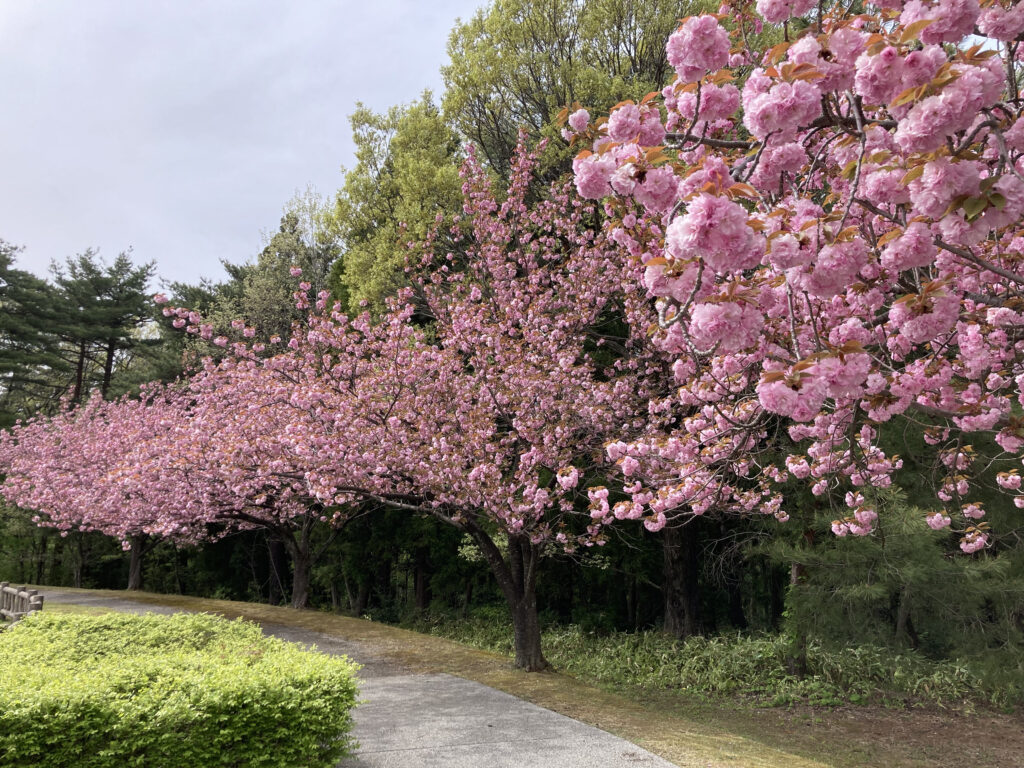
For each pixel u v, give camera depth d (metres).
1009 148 3.13
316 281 24.30
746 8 4.31
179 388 21.11
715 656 11.55
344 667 5.79
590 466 10.32
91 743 4.56
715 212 2.33
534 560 10.17
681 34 2.82
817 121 3.24
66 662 5.87
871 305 4.14
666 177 2.72
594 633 15.09
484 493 9.34
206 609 16.19
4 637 7.18
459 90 14.59
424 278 13.37
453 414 10.04
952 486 5.63
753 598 15.92
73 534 25.14
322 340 10.44
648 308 10.48
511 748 6.22
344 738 5.54
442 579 19.47
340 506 17.56
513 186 12.08
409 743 6.36
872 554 8.49
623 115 2.92
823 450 6.22
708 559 14.82
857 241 2.84
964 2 2.51
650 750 6.23
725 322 2.62
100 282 31.06
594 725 7.07
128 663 5.45
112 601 17.64
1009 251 4.44
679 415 10.40
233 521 16.89
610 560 14.58
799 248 2.82
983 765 7.51
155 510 14.11
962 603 8.66
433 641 12.39
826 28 3.19
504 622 17.12
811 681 10.33
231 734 4.92
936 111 2.44
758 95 2.86
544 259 12.20
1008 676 8.26
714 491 6.21
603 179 2.84
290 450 10.25
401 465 9.75
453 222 13.39
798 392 2.82
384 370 10.11
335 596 22.16
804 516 9.67
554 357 10.45
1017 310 4.42
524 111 14.28
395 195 15.88
